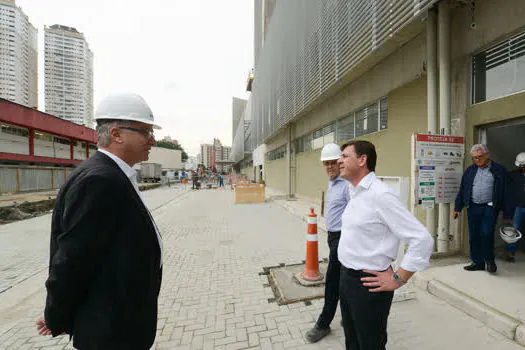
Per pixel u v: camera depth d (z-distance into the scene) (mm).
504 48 3527
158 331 2488
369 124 7016
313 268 3457
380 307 1442
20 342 2385
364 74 6961
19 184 15844
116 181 1147
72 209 1045
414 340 2250
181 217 8781
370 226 1447
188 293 3254
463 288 2908
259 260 4441
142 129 1353
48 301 1098
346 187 2346
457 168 3842
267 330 2486
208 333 2449
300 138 13508
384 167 6168
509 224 3332
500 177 3197
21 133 18297
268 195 15703
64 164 23422
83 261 1040
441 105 3896
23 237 6270
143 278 1230
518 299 2650
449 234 4109
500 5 3438
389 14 4660
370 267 1452
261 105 20859
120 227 1168
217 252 4902
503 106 3412
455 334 2328
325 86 7652
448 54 3842
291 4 11438
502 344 2182
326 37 7535
